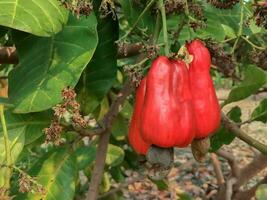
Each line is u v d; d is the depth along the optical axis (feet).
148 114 2.03
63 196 2.64
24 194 2.56
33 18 2.02
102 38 2.59
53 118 2.42
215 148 3.33
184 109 2.06
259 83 2.71
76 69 2.22
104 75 2.64
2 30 2.54
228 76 3.38
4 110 2.48
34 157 3.89
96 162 2.95
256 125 13.11
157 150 2.07
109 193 5.08
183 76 2.06
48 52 2.29
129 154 4.93
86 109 2.67
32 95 2.19
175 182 9.87
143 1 2.62
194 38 2.26
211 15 2.80
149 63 2.36
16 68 2.34
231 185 4.98
